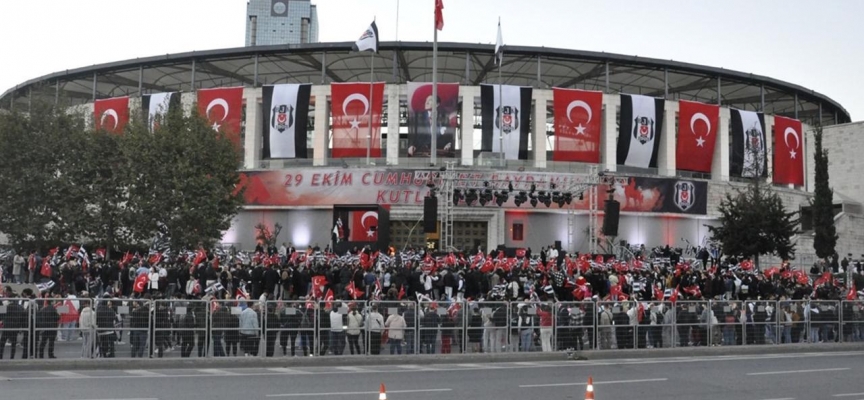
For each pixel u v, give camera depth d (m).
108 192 48.03
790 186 74.31
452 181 51.66
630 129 64.75
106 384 18.25
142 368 21.77
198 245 47.78
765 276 40.00
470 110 63.78
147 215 47.34
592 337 26.64
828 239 61.06
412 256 39.47
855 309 31.50
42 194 47.28
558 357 25.64
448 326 24.97
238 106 63.72
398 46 63.50
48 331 21.67
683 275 37.69
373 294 28.55
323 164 63.97
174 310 22.62
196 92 65.06
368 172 60.47
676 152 66.38
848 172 80.75
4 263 40.72
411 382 19.36
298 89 63.53
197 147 49.19
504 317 25.67
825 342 30.66
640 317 27.42
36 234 46.38
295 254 39.50
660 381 20.11
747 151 67.62
